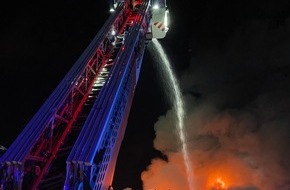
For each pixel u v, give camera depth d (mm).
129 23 17484
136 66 13156
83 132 7766
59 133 9945
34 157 8258
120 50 11984
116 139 9305
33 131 8266
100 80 12594
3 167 7320
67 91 9984
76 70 11031
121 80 10086
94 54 12367
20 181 7340
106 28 14312
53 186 8617
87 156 6996
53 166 9242
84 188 6781
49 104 9258
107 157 8305
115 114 9492
